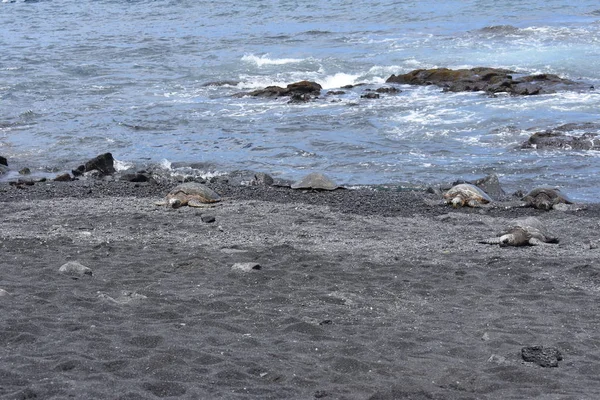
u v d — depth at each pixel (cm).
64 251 1958
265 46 6506
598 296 1642
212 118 4131
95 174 3194
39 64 5919
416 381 1142
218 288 1648
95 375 1105
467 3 8731
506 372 1182
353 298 1592
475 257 1942
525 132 3609
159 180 3073
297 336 1342
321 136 3691
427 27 7225
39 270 1748
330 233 2225
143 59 6075
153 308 1474
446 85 4678
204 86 5000
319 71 5334
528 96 4300
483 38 6281
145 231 2222
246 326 1391
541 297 1627
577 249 2052
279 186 2923
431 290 1669
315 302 1560
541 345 1314
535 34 6275
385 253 1980
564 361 1250
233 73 5381
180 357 1194
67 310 1448
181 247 2016
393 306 1554
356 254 1966
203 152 3503
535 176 3027
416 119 3931
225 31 7569
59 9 10069
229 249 1988
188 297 1565
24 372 1111
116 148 3612
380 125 3847
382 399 1062
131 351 1216
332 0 9444
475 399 1077
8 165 3378
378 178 3048
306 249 2014
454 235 2217
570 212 2531
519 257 1942
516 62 5244
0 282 1639
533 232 2120
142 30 7875
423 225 2350
